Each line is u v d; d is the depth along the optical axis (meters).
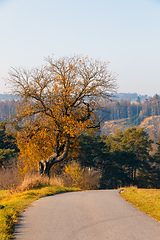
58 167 36.59
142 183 65.88
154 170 69.44
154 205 11.78
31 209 10.73
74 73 27.44
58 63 27.67
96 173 42.25
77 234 6.94
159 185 66.50
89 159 56.66
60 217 9.05
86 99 27.84
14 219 8.57
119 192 21.58
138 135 72.44
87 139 61.09
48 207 11.28
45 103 27.09
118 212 10.22
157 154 71.31
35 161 27.92
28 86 26.53
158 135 181.62
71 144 30.17
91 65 27.36
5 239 6.38
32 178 22.41
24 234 6.97
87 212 10.05
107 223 8.18
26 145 27.58
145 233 7.08
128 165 67.88
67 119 26.11
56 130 27.62
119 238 6.59
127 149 68.81
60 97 27.16
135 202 13.40
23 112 27.05
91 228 7.54
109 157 62.12
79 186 33.03
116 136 82.75
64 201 13.46
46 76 27.03
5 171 29.59
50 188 19.70
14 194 16.91
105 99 27.52
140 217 9.29
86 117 27.89
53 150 28.61
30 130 27.91
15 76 26.42
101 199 14.72
